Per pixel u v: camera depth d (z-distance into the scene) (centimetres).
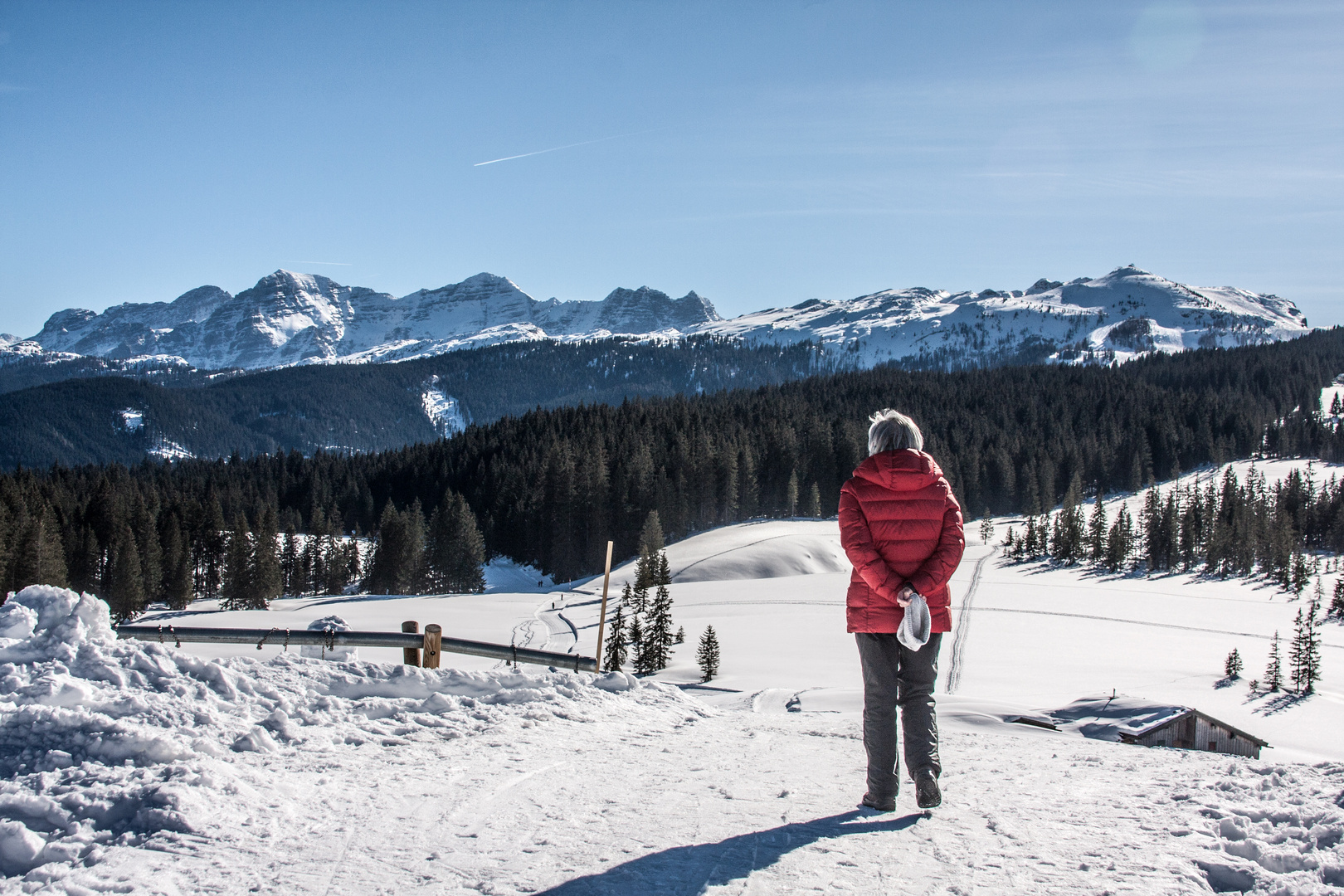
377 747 464
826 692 2652
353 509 11938
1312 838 300
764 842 319
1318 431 15162
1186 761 521
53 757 361
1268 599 7838
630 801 382
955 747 626
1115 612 6594
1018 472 12581
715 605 6538
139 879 262
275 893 259
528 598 7112
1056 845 316
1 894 247
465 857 297
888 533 362
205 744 417
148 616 6291
